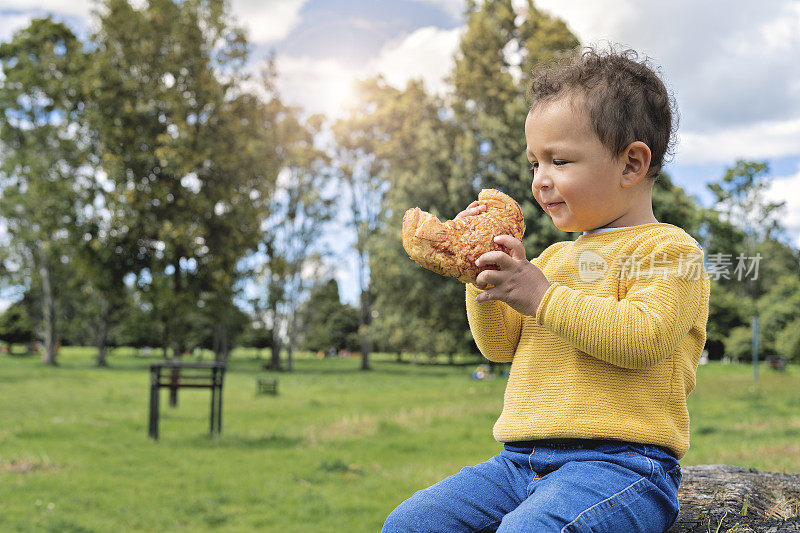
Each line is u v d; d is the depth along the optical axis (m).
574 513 1.44
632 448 1.58
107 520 7.35
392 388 28.39
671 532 1.90
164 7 20.28
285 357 71.44
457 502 1.65
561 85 1.68
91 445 12.38
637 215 1.73
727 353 43.41
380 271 30.08
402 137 38.50
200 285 21.12
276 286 43.03
